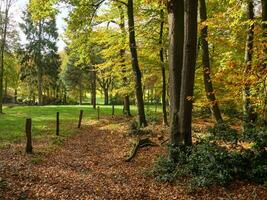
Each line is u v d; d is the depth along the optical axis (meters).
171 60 13.01
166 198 9.97
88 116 33.25
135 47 21.80
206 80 17.89
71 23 19.16
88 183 11.12
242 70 11.55
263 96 12.80
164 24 22.58
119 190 10.53
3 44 36.50
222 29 18.38
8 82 64.19
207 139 12.16
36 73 64.69
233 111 18.06
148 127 21.52
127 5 20.98
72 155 15.54
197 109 28.11
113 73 26.55
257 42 12.13
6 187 10.04
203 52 18.12
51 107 44.53
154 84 30.42
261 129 11.48
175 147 12.41
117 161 14.42
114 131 22.73
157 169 12.09
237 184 10.52
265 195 9.80
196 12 12.16
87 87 69.69
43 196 9.70
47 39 63.47
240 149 11.79
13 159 13.95
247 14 15.64
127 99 33.97
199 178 10.57
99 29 21.59
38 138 19.81
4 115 33.09
